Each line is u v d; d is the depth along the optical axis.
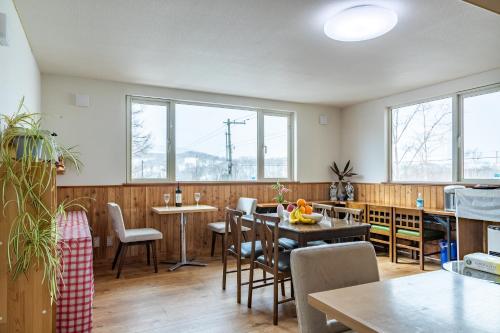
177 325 2.69
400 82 4.52
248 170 5.54
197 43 3.17
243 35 2.98
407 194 4.93
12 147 1.86
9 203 1.79
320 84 4.63
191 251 4.93
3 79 2.17
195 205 4.86
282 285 3.33
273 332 2.58
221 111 5.34
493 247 3.24
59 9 2.52
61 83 4.22
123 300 3.20
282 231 3.10
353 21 2.61
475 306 1.25
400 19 2.66
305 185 5.89
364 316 1.16
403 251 5.02
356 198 5.86
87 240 2.35
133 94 4.64
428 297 1.34
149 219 4.67
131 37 3.04
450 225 4.04
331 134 6.20
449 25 2.77
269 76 4.25
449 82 4.46
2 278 1.81
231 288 3.55
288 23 2.74
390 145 5.41
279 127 5.84
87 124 4.36
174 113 4.97
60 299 2.27
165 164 4.91
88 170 4.35
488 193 3.32
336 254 1.70
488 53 3.43
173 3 2.43
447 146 4.59
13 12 2.43
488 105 4.12
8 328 1.83
